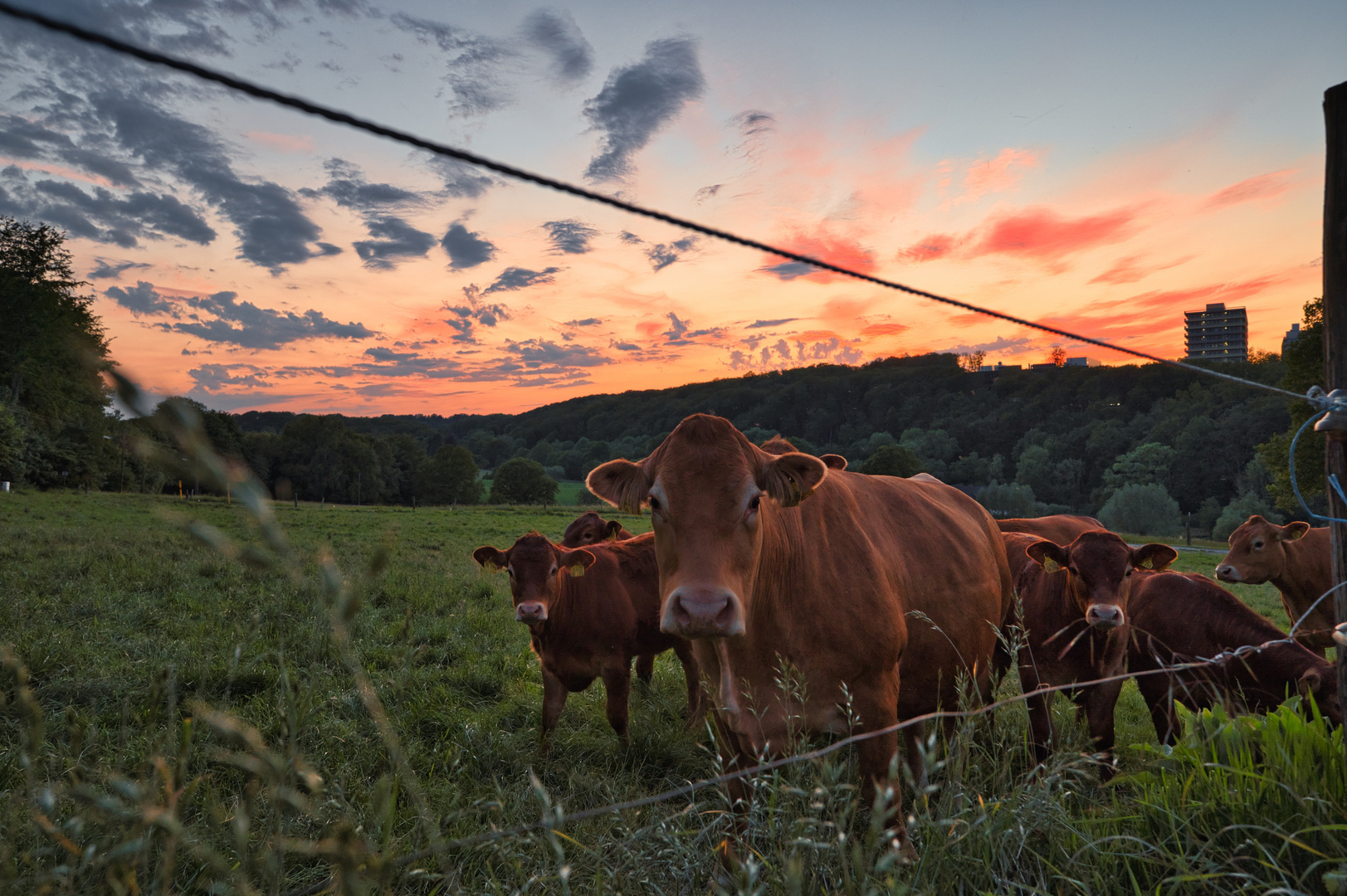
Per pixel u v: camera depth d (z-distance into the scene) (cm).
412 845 284
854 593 329
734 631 271
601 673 525
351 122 115
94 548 1331
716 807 335
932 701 396
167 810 115
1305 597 800
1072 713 492
